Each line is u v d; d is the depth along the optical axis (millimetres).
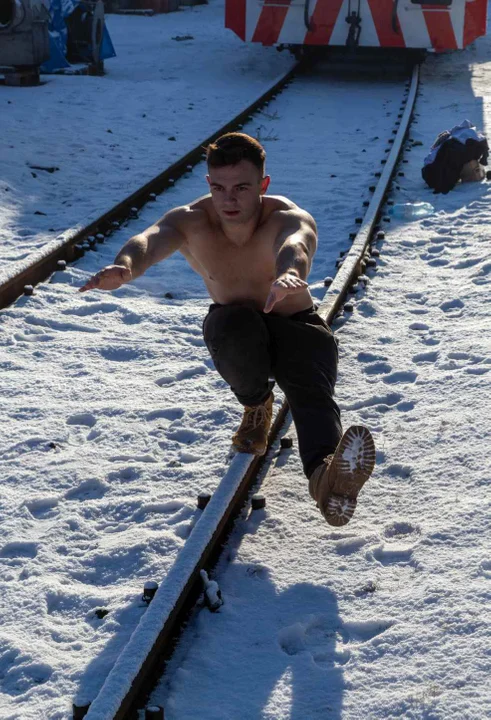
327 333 3688
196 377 5547
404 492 4148
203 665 3107
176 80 17781
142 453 4605
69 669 3104
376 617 3299
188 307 6848
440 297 6797
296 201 9758
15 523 3992
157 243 3439
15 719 2885
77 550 3803
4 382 5469
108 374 5641
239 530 3908
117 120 13734
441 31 16312
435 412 4871
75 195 9875
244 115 13992
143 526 3941
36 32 16047
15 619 3381
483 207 9219
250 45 22484
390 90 17031
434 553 3633
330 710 2883
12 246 8180
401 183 10484
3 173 10328
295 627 3248
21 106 14109
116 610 3383
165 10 30188
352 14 16344
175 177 10859
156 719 2809
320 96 16422
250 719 2865
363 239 7773
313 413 3475
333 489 3195
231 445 4516
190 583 3406
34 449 4660
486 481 4121
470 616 3209
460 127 10125
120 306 6742
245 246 3607
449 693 2883
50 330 6352
